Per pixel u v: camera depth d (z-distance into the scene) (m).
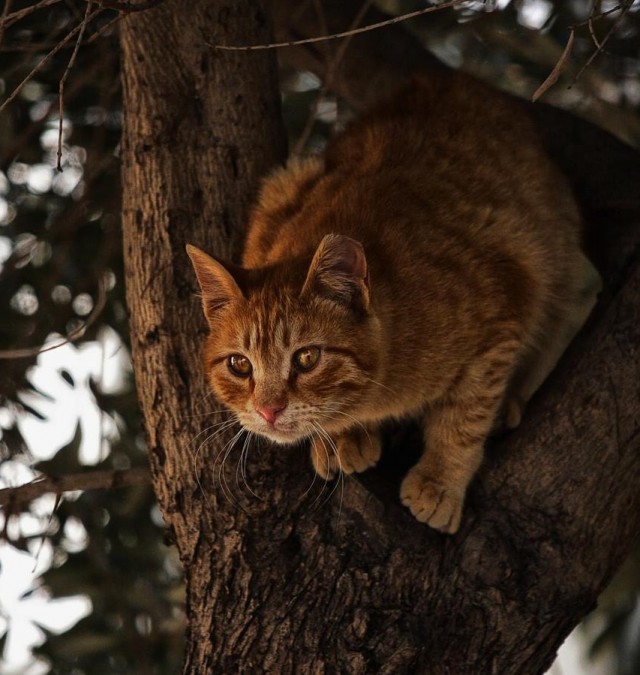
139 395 5.27
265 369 5.04
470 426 5.31
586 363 4.80
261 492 4.88
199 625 4.91
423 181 5.68
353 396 5.20
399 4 8.72
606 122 8.99
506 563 4.66
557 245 6.03
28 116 7.52
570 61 8.09
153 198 5.38
